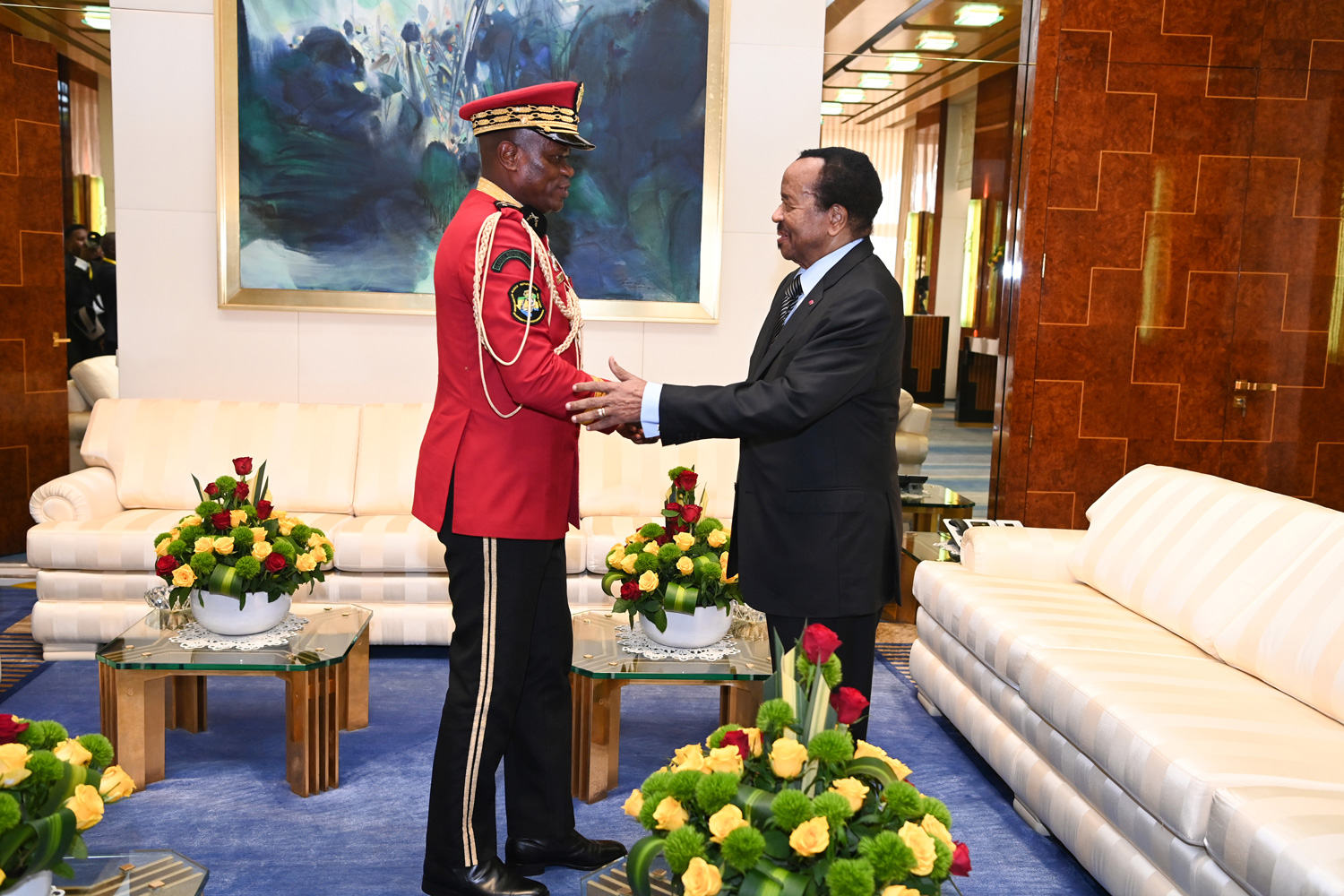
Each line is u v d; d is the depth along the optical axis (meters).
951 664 3.07
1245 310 4.67
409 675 3.55
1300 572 2.47
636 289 4.41
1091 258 4.61
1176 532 2.94
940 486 4.77
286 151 4.20
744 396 1.96
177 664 2.50
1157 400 4.70
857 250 2.08
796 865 1.25
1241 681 2.42
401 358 4.37
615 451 4.14
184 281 4.27
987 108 4.61
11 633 3.92
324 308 4.27
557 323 2.02
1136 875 2.03
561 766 2.22
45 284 4.85
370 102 4.22
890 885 1.21
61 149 4.75
